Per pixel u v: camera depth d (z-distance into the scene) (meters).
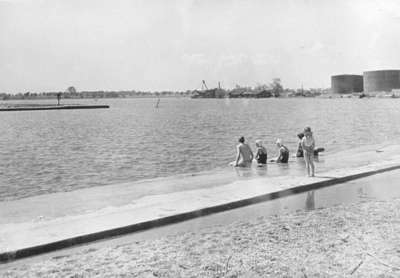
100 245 7.27
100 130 45.69
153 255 6.66
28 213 9.19
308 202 10.26
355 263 6.12
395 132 37.81
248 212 9.41
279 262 6.25
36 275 5.92
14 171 19.56
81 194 11.27
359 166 15.45
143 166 20.55
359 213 8.95
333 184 12.54
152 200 10.27
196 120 61.94
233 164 16.50
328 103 130.38
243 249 6.86
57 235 7.42
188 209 9.16
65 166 21.05
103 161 22.52
